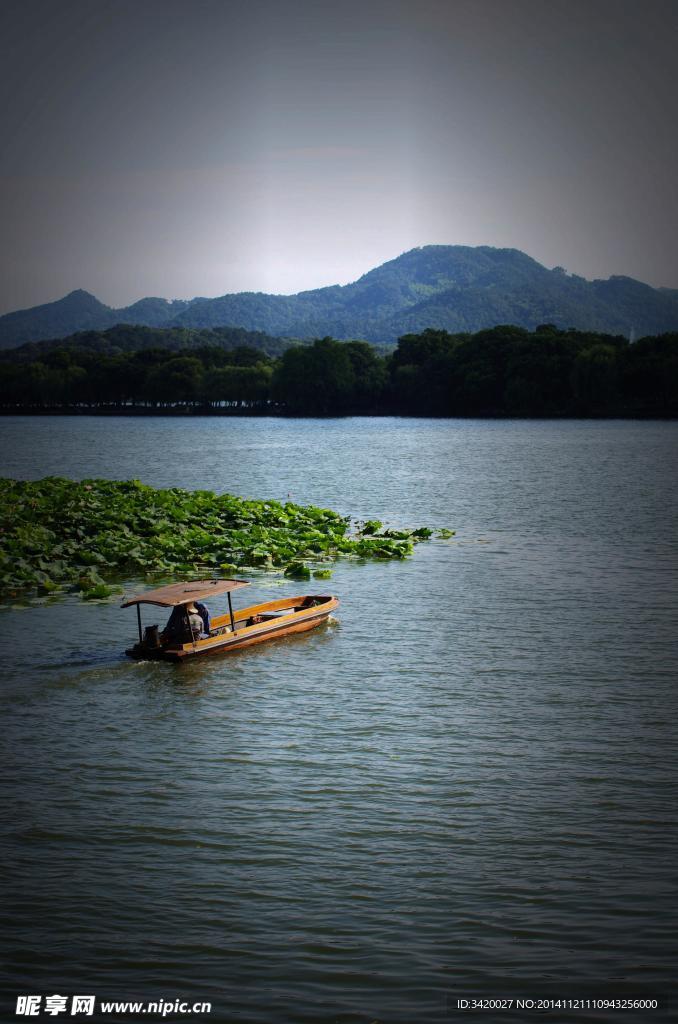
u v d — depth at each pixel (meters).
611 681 18.89
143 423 181.00
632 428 134.88
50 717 17.05
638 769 14.51
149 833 12.56
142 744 15.67
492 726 16.36
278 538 35.28
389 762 14.82
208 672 19.78
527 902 10.95
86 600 26.66
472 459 83.00
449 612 25.11
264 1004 9.40
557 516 45.22
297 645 21.92
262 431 143.50
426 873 11.57
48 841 12.37
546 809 13.19
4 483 50.09
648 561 32.62
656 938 10.29
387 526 42.00
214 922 10.65
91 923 10.64
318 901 11.01
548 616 24.55
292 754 15.18
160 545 33.28
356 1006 9.35
